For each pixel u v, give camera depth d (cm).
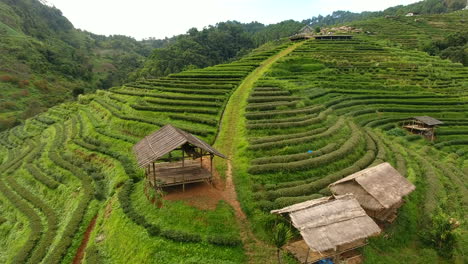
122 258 2459
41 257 2886
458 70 8319
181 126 4559
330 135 4175
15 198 3994
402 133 5309
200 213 2606
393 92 6769
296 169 3316
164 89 6462
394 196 2636
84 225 3141
